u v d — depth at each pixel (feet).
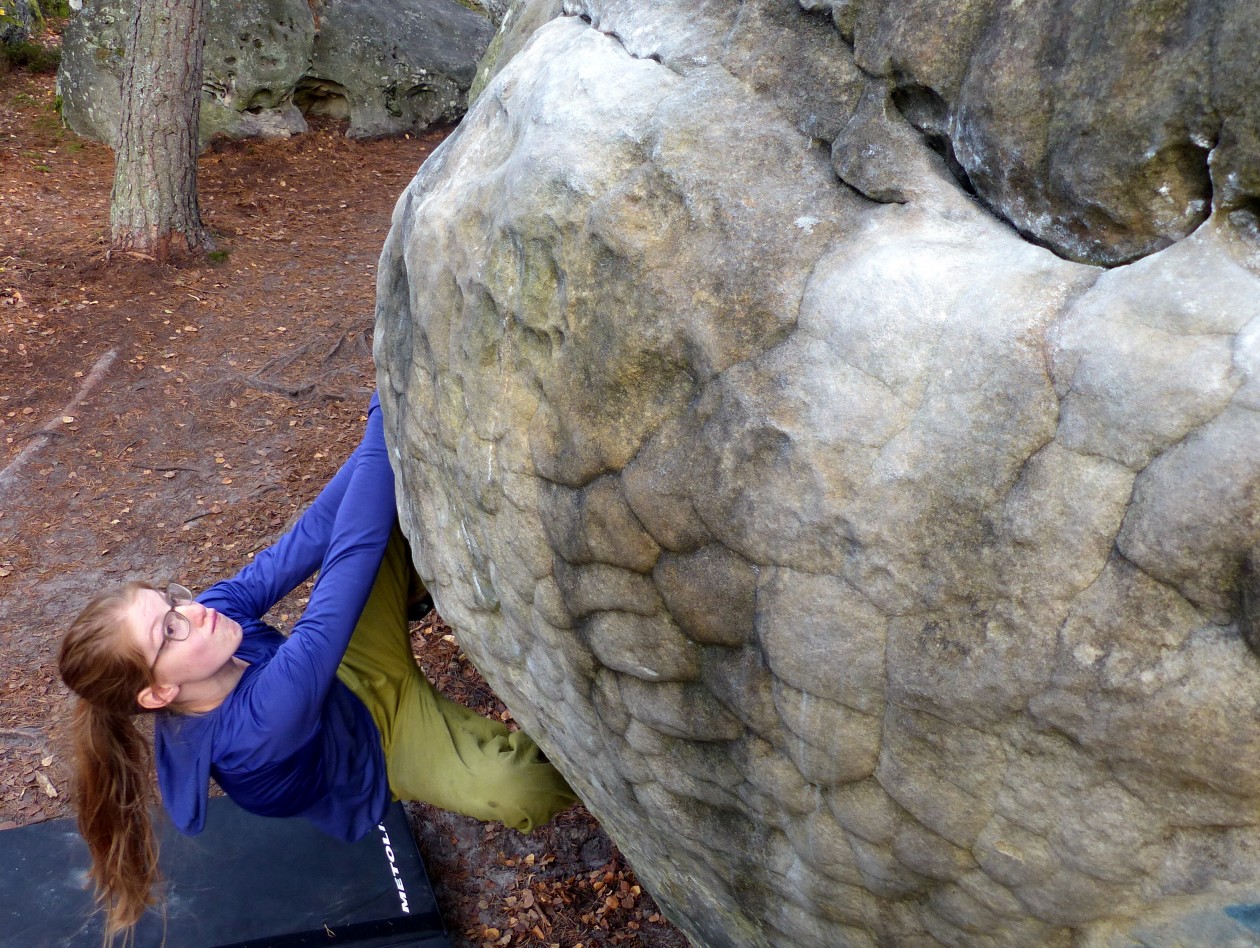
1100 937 4.21
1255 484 3.27
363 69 33.81
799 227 4.68
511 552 6.13
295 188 30.27
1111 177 3.81
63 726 7.52
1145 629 3.54
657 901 8.21
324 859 9.68
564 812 10.93
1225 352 3.43
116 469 17.31
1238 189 3.53
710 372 4.73
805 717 4.63
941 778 4.29
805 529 4.36
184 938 8.87
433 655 13.03
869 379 4.22
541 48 6.63
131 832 7.43
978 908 4.56
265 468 17.47
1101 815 3.87
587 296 5.28
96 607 7.02
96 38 30.91
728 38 5.28
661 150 5.14
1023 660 3.82
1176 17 3.62
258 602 8.23
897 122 4.62
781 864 5.43
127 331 21.44
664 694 5.39
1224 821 3.59
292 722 7.09
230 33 31.09
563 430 5.47
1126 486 3.57
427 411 6.77
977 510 3.92
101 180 29.53
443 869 10.32
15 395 19.08
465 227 6.34
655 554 5.08
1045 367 3.80
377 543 7.75
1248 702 3.35
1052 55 3.96
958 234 4.33
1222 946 3.83
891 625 4.18
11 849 9.83
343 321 22.54
